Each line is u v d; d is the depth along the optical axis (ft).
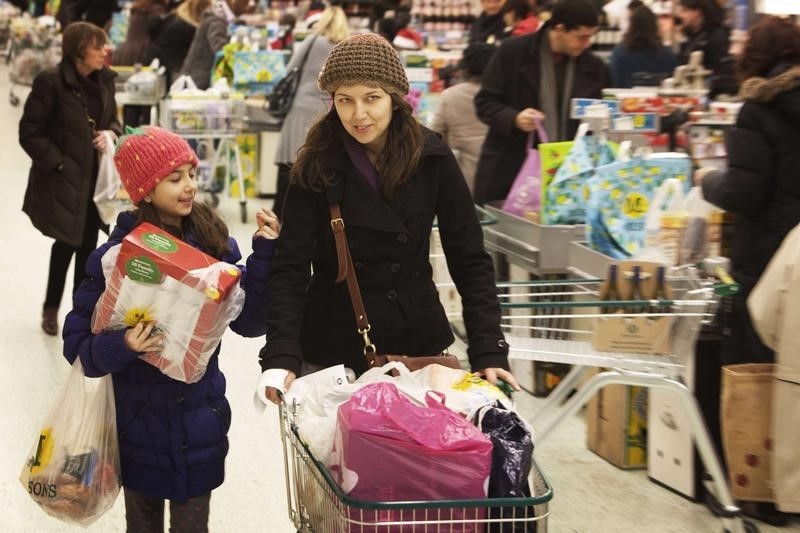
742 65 12.28
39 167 17.29
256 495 12.59
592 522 12.01
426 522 6.32
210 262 7.79
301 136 23.18
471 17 41.96
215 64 30.73
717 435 12.40
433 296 8.52
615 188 12.81
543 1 27.02
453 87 18.74
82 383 8.20
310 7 37.24
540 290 13.84
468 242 8.36
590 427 14.16
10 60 54.34
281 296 7.93
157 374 8.18
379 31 30.14
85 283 8.21
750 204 11.78
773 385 11.66
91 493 8.18
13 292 20.99
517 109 15.93
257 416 15.11
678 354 10.84
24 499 12.31
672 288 11.18
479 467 6.44
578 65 15.98
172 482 8.27
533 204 14.58
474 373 8.00
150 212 8.17
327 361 8.41
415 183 8.17
